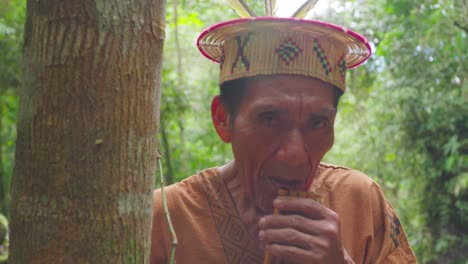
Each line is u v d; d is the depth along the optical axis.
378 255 1.74
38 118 1.00
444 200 5.99
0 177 7.99
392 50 5.55
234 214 1.62
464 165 5.61
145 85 1.04
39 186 1.00
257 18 1.35
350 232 1.71
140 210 1.04
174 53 6.85
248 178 1.46
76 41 0.98
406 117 5.99
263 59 1.37
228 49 1.48
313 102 1.36
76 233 0.99
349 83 6.24
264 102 1.36
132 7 1.01
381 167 6.73
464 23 4.86
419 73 5.50
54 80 0.99
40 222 1.00
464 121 5.65
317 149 1.41
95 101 0.99
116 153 1.00
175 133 7.57
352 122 6.88
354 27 5.98
